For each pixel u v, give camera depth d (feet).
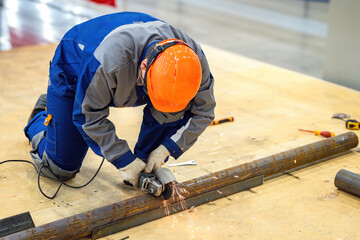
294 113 12.84
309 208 8.61
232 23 27.07
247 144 11.00
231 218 8.32
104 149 7.47
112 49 6.97
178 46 6.81
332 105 13.42
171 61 6.65
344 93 14.30
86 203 8.69
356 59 14.84
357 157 10.62
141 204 8.07
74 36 8.03
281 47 22.80
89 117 7.29
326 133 11.28
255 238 7.75
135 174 7.77
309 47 22.85
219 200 8.90
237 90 14.52
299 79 15.51
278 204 8.74
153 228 8.07
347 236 7.79
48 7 28.35
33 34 23.00
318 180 9.61
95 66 6.97
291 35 24.77
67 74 8.25
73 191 9.07
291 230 7.96
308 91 14.47
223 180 8.86
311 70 19.75
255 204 8.75
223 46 22.80
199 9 30.19
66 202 8.72
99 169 9.39
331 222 8.18
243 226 8.08
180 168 9.91
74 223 7.59
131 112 12.87
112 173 9.75
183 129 7.93
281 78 15.60
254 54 21.70
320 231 7.93
